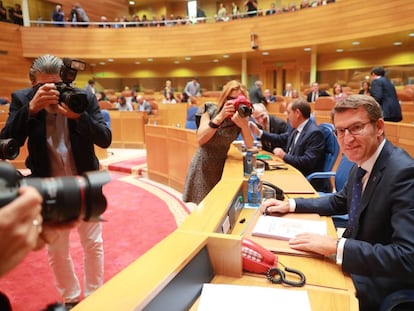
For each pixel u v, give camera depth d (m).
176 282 0.88
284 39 9.55
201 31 10.88
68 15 13.08
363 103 1.30
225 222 1.35
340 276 1.15
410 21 7.14
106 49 11.60
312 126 2.92
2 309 0.51
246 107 2.14
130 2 16.12
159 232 3.17
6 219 0.40
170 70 14.02
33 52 11.30
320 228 1.46
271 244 1.35
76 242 2.92
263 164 2.49
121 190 4.66
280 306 0.95
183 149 4.32
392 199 1.21
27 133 1.69
